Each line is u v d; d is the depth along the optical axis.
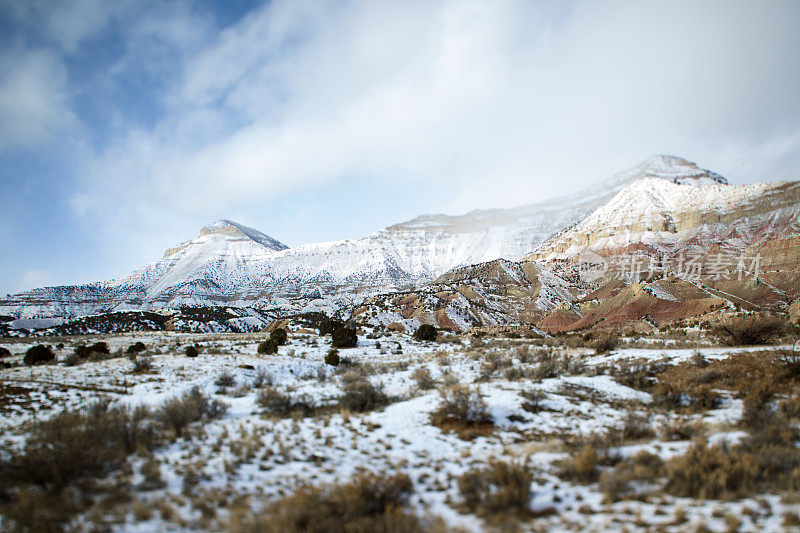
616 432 11.57
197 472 8.73
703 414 13.18
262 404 15.08
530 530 6.48
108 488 7.84
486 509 7.19
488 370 20.11
